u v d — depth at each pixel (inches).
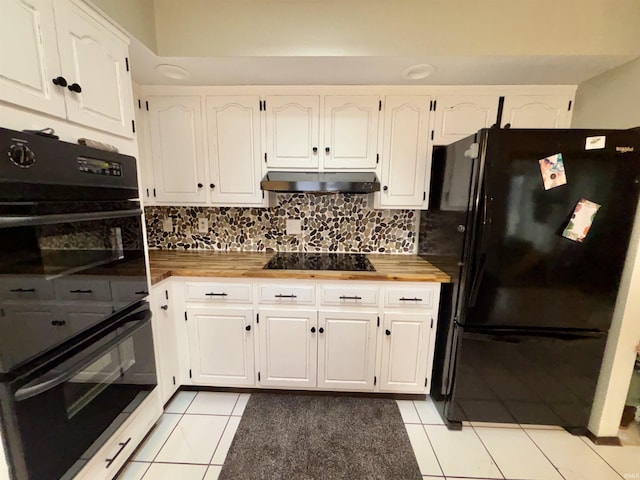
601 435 63.2
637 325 58.5
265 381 74.9
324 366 73.4
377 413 71.1
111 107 48.8
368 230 90.4
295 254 89.4
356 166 77.9
